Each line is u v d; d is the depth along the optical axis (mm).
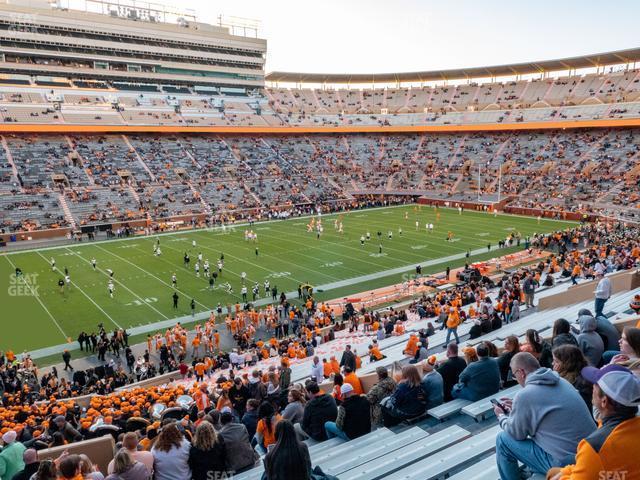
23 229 52562
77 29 81250
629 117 71062
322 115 94062
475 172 79062
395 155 87250
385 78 99938
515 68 89062
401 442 7055
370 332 26484
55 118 68688
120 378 22578
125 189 63312
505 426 4930
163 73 90688
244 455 7039
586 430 4461
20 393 19828
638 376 3742
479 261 42812
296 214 67812
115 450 9008
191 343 28109
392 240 51094
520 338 14164
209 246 49188
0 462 7324
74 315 31625
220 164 74750
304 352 22828
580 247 46125
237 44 97062
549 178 71375
